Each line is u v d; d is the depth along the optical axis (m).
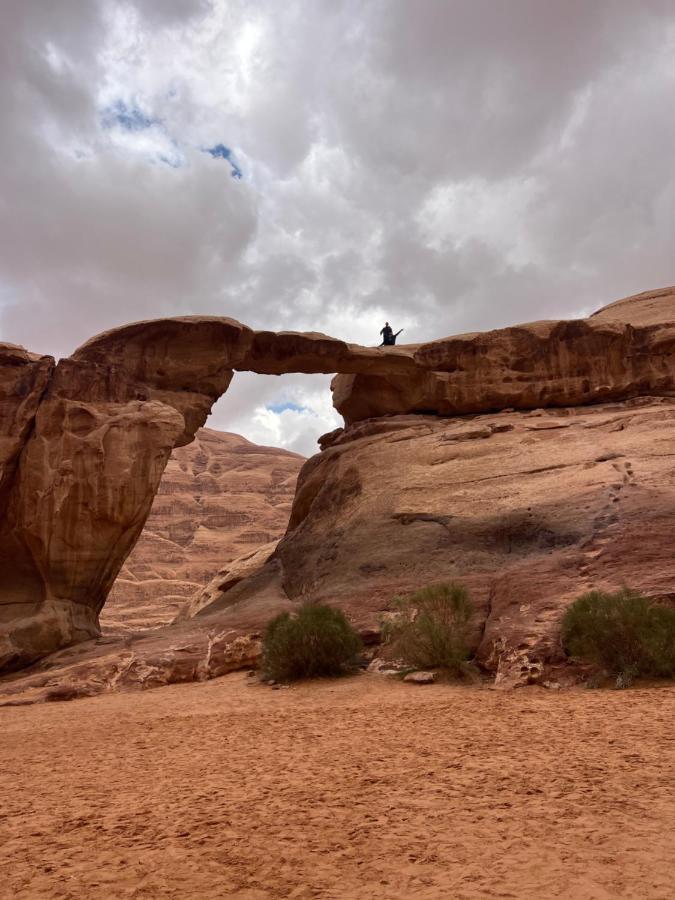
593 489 19.12
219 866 4.40
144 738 10.02
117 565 23.02
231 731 10.00
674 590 13.30
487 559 18.30
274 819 5.34
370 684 13.72
